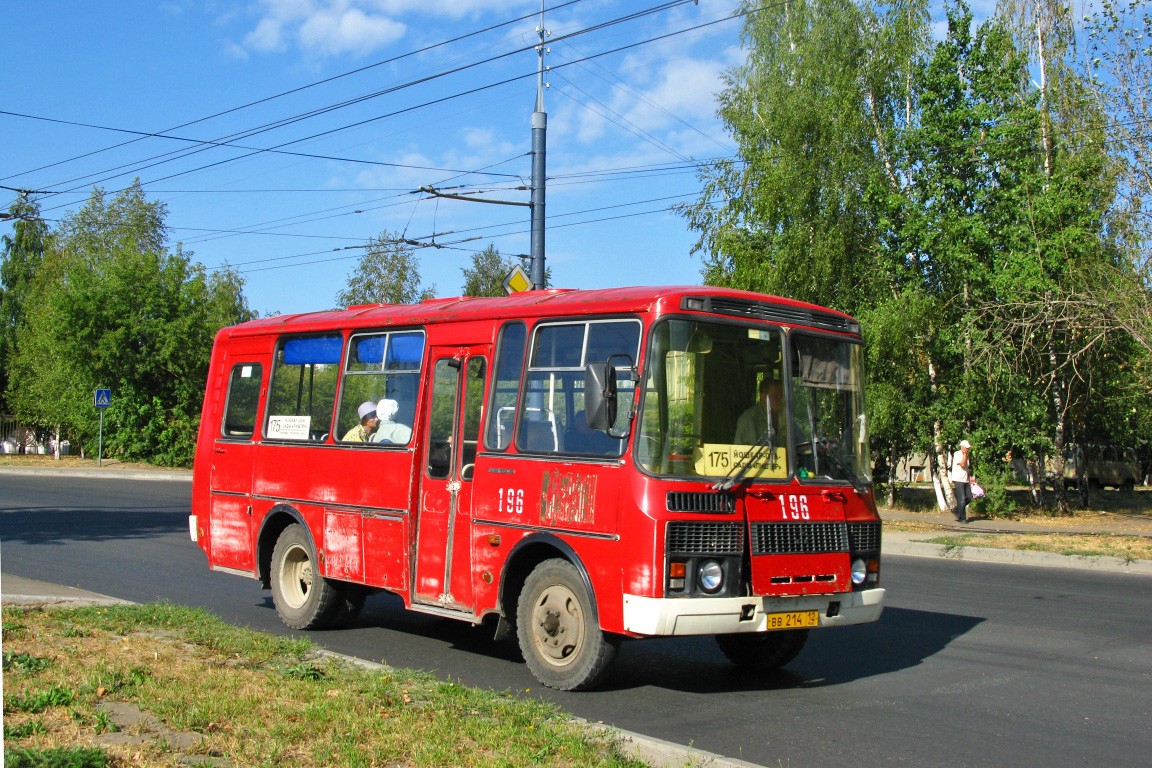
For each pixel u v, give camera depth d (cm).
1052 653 885
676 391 675
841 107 2405
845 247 2394
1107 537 1802
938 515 2430
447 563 805
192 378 4281
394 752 506
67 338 4109
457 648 879
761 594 673
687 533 651
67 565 1338
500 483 761
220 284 5625
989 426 2352
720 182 2617
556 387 736
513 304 793
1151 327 1870
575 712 658
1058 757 577
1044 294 2078
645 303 687
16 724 531
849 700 709
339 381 949
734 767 511
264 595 1145
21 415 4919
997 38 2344
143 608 895
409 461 847
